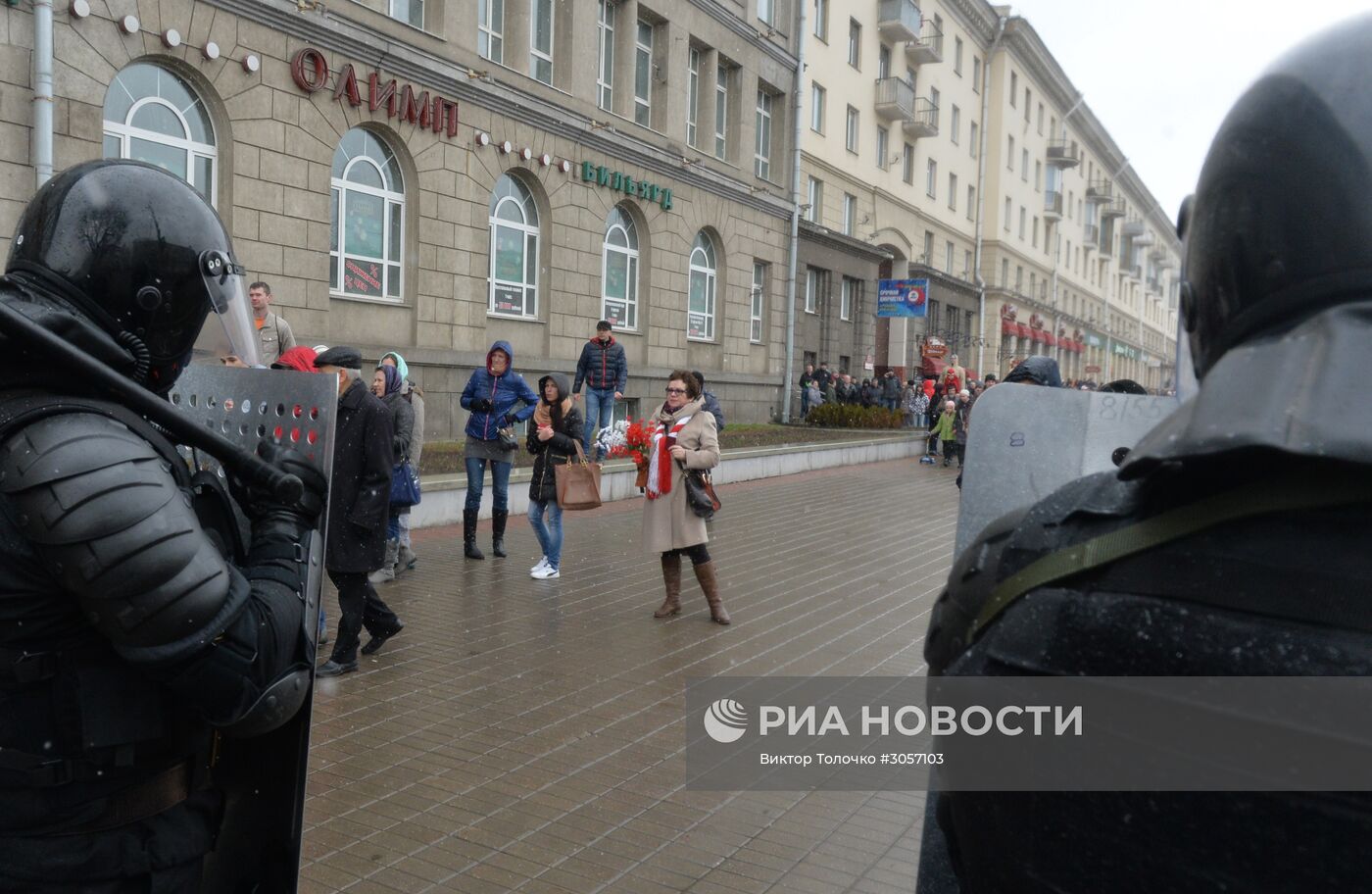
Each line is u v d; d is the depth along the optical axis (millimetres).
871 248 34562
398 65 15836
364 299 15852
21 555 1379
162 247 1574
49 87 11188
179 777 1576
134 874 1485
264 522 1641
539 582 8234
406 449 7965
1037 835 818
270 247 14023
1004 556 934
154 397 1447
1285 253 760
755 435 21375
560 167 19625
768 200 27297
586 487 8141
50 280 1518
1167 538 777
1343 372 691
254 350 1886
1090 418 1658
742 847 3615
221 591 1427
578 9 19984
